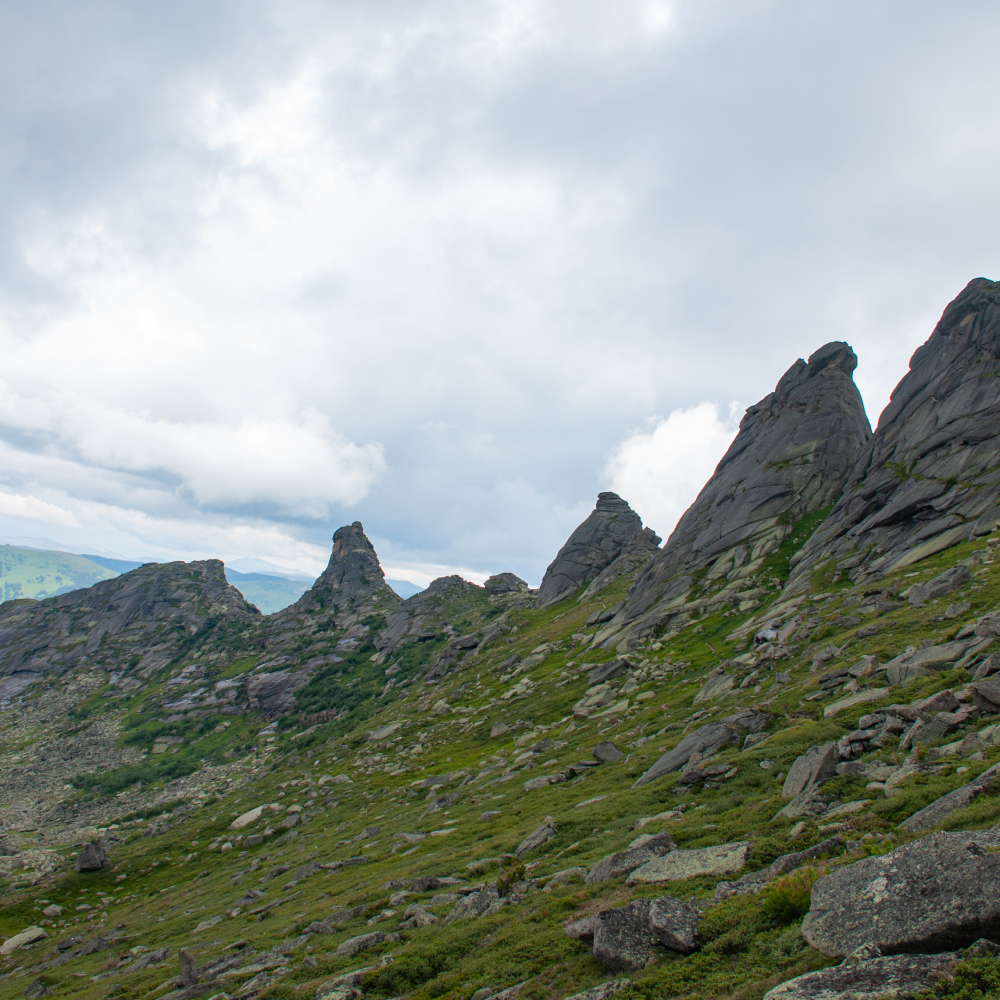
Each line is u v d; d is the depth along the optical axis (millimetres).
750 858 18188
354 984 19078
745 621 81562
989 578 46938
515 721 83875
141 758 156875
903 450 88750
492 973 17016
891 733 25984
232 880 56406
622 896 18953
